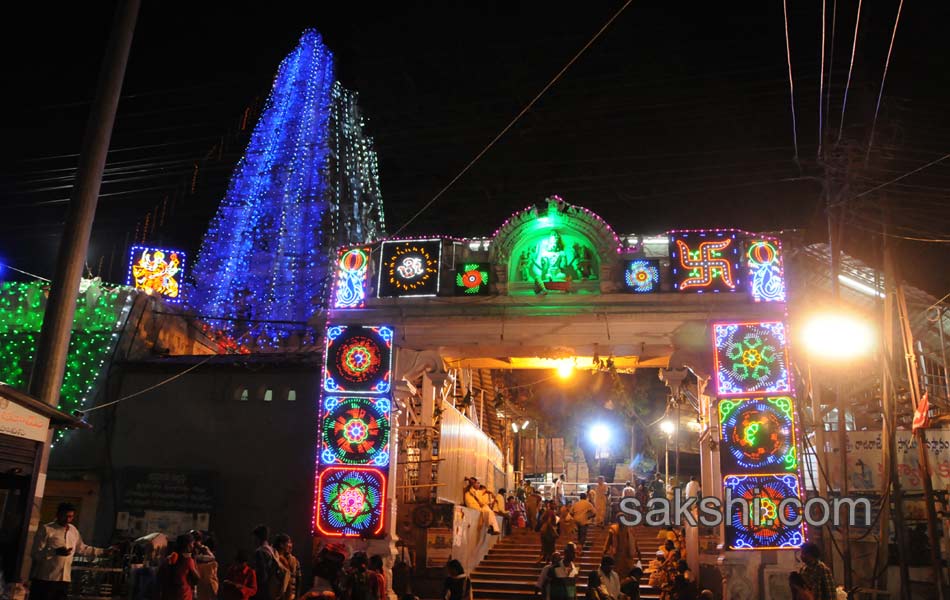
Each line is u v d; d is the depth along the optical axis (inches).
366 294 743.1
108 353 838.5
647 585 741.9
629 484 1151.6
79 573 593.3
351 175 1184.2
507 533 946.7
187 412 823.1
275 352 890.1
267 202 1133.1
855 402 830.5
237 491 798.5
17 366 831.7
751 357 681.0
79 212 520.1
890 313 633.0
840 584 671.1
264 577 435.2
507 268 722.8
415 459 801.6
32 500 450.6
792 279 716.0
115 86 548.7
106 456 809.5
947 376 746.2
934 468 678.5
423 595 740.7
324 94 1205.1
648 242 737.0
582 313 705.0
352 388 728.3
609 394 1448.1
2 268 916.6
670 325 708.7
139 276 987.3
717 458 724.7
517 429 1445.6
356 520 700.0
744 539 649.0
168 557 392.8
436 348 754.2
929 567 647.8
